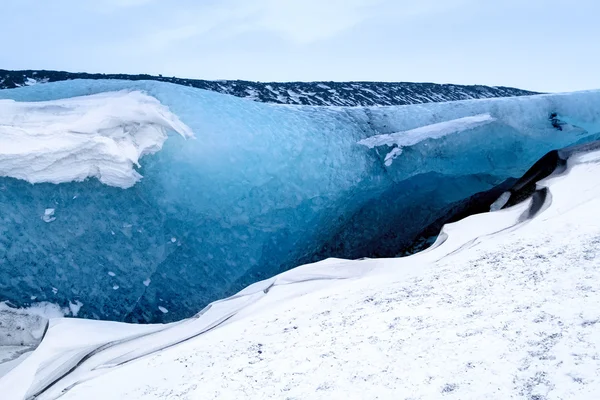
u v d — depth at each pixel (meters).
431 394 6.47
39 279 19.25
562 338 6.86
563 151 29.27
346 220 26.42
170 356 11.63
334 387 7.47
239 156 22.91
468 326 8.38
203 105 23.56
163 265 21.17
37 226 19.80
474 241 17.00
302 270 17.91
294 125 25.50
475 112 29.98
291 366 8.80
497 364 6.72
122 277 20.42
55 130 20.34
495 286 10.22
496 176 30.28
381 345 8.59
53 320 18.02
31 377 12.82
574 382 5.73
